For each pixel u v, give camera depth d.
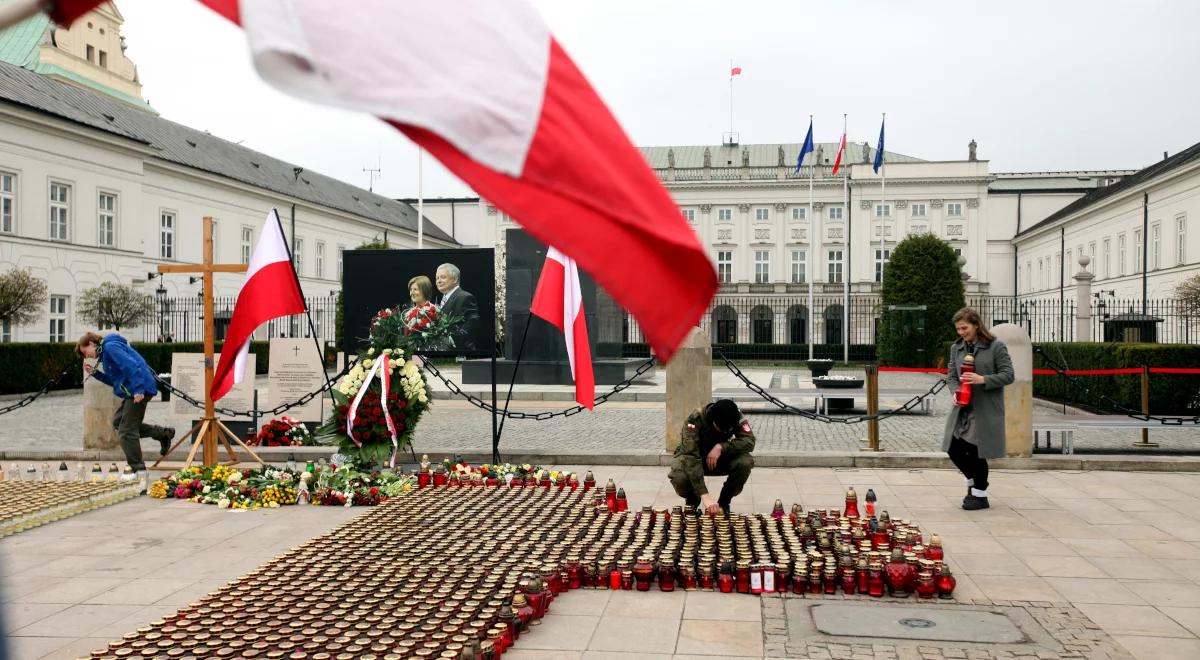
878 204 66.00
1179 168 38.19
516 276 23.58
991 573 5.89
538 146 1.91
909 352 35.75
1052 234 60.50
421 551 6.18
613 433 14.40
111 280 34.50
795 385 27.00
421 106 1.81
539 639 4.70
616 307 25.38
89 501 8.20
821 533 6.30
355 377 9.95
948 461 10.19
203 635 4.49
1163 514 7.69
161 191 39.19
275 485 8.49
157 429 10.48
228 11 1.75
